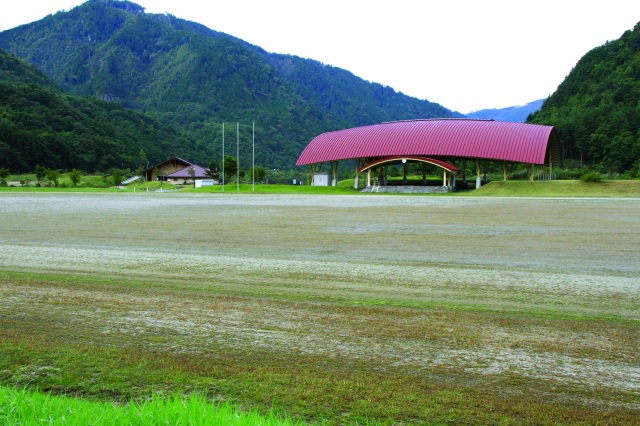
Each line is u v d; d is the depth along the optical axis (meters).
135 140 168.75
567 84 177.00
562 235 20.95
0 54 191.38
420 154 85.25
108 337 7.89
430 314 9.30
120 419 4.23
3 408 4.43
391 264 14.61
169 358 6.97
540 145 81.12
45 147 127.88
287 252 16.91
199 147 194.00
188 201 46.03
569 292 11.20
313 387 6.02
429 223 25.95
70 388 6.02
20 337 7.82
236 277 12.73
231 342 7.68
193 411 4.37
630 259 15.44
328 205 40.38
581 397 5.86
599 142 129.75
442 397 5.79
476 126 87.62
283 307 9.73
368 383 6.16
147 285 11.71
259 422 4.31
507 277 12.77
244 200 48.47
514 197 55.97
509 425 5.16
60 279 12.27
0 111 133.50
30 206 37.84
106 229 23.36
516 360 7.02
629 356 7.21
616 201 44.44
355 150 91.88
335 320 8.86
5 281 11.88
